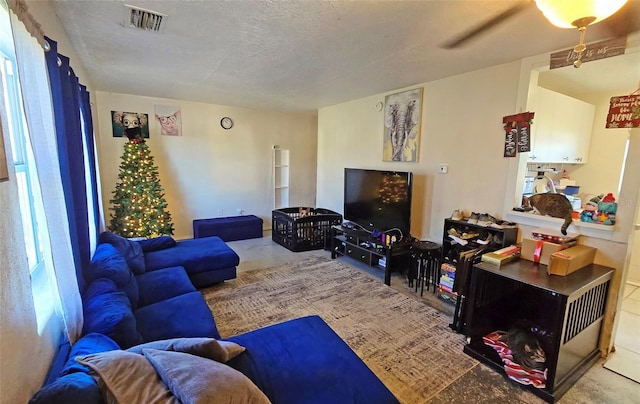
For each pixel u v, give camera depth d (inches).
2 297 35.9
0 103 37.8
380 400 51.3
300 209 221.3
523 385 76.9
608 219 89.4
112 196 185.5
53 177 52.7
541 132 116.0
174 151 204.1
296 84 148.6
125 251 106.3
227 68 123.6
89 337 52.3
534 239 94.8
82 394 35.4
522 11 72.2
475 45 94.0
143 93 179.8
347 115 192.5
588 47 90.0
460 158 128.1
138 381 39.5
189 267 123.8
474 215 119.0
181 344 52.1
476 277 88.4
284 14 76.3
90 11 75.9
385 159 165.6
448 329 102.6
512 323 98.8
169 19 79.9
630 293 134.2
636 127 82.5
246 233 215.5
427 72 123.9
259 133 236.4
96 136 164.9
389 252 134.7
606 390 77.0
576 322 77.9
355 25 81.7
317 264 164.4
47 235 51.6
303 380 55.3
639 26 77.7
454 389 76.4
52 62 60.5
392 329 102.2
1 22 50.2
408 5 70.7
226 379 41.7
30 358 42.3
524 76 105.0
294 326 74.0
